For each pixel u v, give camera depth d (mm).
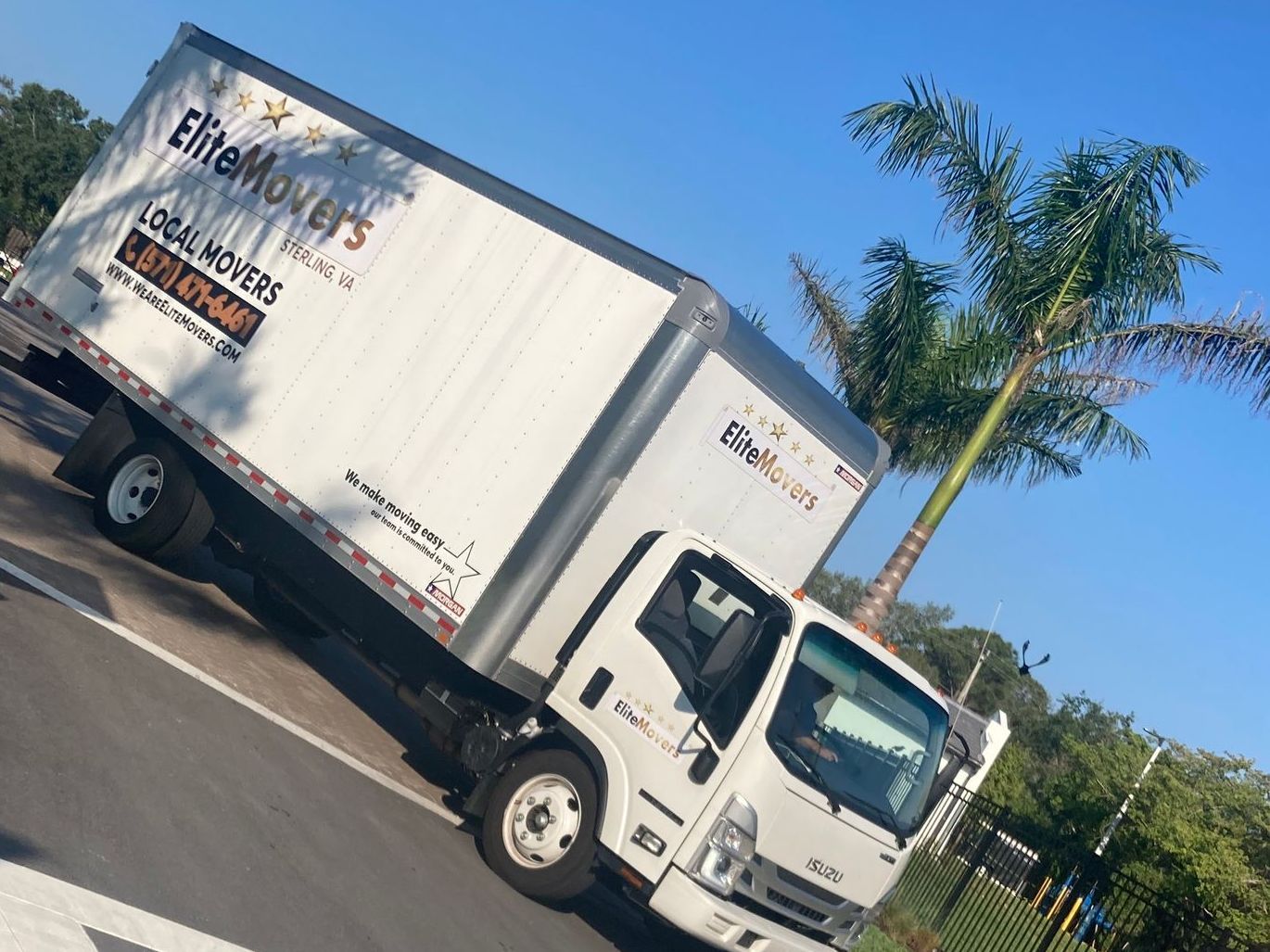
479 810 8703
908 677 8758
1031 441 17188
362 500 9406
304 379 10141
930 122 16266
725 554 8383
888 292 17422
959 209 16328
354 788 8516
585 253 9039
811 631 8109
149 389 11148
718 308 8570
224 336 10844
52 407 19953
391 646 9664
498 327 9188
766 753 7727
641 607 8453
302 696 10203
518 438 8789
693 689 8047
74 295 11938
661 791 7914
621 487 8641
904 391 17516
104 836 5656
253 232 10961
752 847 7684
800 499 9672
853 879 8273
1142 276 15867
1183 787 25047
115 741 6754
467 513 8828
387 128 10516
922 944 14023
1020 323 16406
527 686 8633
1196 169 15672
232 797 6934
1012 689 71812
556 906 8844
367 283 10062
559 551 8484
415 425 9320
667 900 7676
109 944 4688
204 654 9570
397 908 6801
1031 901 14367
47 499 11773
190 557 11617
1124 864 21812
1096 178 15953
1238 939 12797
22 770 5844
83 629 8328
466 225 9703
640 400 8492
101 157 12258
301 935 5801
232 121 11539
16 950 4262
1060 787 26406
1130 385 16312
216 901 5641
